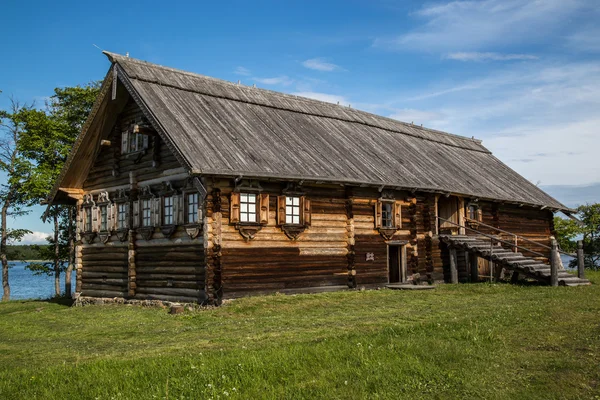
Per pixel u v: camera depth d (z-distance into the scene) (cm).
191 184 1873
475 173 3036
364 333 1187
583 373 902
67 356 1145
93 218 2364
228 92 2311
